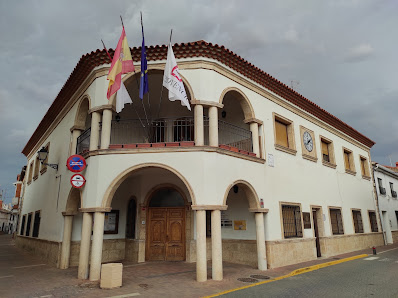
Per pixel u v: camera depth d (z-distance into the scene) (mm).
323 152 15508
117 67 8875
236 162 9578
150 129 12938
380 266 10492
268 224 10297
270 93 11953
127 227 12242
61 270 10031
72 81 11523
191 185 8531
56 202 12164
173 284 7762
